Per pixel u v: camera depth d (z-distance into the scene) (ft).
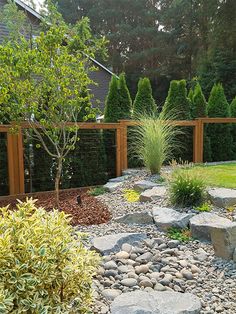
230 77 56.39
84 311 6.09
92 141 20.80
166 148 21.26
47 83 14.76
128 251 9.85
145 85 26.14
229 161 27.27
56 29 15.17
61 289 5.88
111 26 82.23
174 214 12.23
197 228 10.83
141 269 8.75
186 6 67.97
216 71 56.70
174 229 11.38
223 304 7.36
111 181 19.69
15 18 26.96
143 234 11.01
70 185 20.06
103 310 6.89
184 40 72.02
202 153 25.46
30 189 18.63
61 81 14.58
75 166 20.17
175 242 10.41
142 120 20.75
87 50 16.51
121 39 78.59
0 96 14.42
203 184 13.75
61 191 18.97
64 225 6.57
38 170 18.90
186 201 13.35
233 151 28.89
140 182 17.69
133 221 12.53
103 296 7.48
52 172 19.27
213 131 27.50
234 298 7.61
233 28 57.62
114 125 20.95
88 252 6.79
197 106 27.94
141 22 81.87
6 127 17.11
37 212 6.59
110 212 14.11
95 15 80.48
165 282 8.16
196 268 8.91
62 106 15.03
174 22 73.31
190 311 6.77
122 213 13.78
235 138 29.09
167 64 76.07
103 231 11.71
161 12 80.89
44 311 5.25
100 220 13.15
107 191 18.19
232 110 31.94
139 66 78.89
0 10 30.81
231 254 9.26
